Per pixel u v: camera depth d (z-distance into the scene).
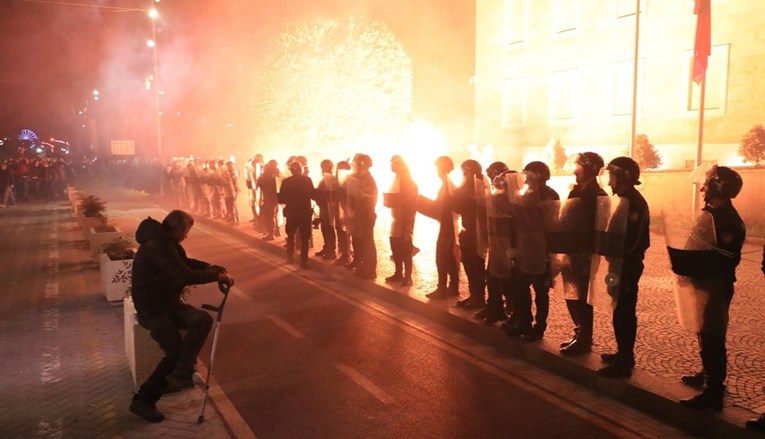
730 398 4.62
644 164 20.30
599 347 5.96
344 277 10.02
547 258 5.93
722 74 21.53
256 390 5.49
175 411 5.09
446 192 7.71
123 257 9.22
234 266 11.64
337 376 5.79
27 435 4.69
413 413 4.93
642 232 4.99
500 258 6.37
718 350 4.35
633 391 4.95
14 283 10.38
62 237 16.03
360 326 7.46
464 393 5.31
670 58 23.03
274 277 10.52
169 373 4.86
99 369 6.14
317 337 7.04
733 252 4.25
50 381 5.82
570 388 5.36
